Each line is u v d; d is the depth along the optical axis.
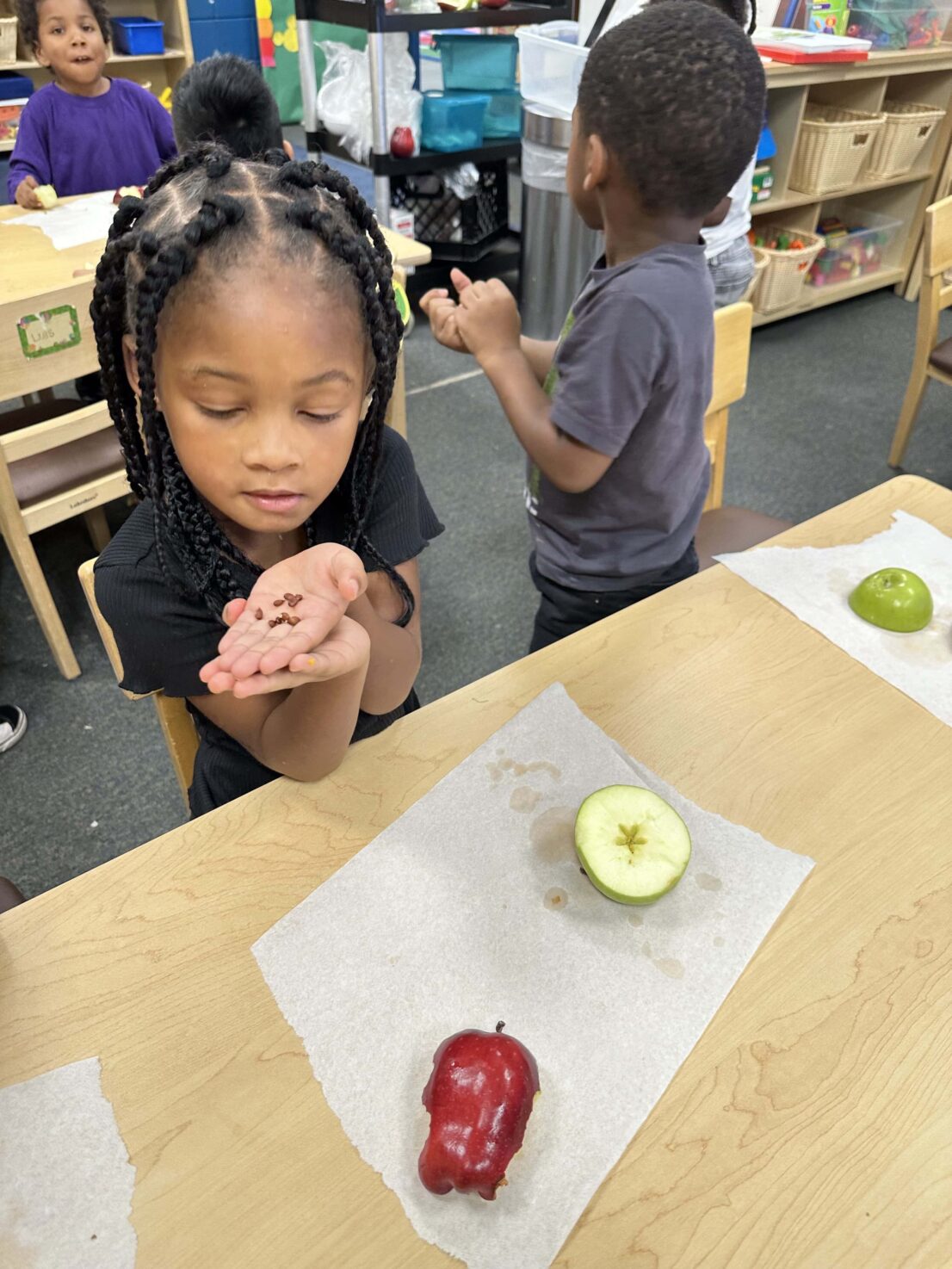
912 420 2.33
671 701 0.77
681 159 0.87
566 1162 0.48
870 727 0.76
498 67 2.99
